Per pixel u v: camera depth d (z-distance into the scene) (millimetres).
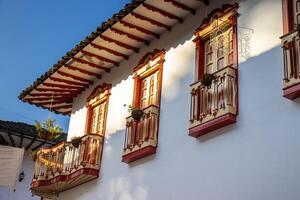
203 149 9398
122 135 12430
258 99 8547
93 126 14172
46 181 13891
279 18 8773
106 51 13008
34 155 14922
